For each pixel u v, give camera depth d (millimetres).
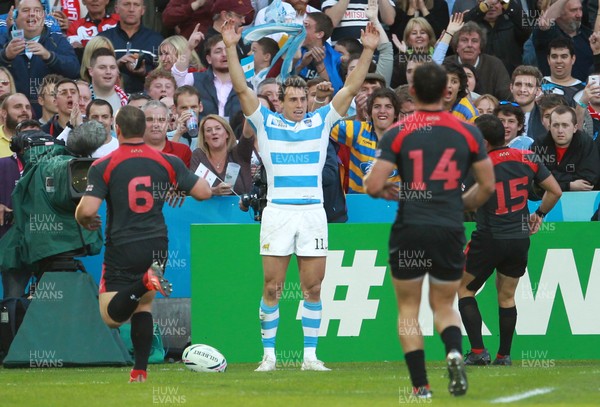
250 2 47312
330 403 20922
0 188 35688
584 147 36062
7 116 39156
